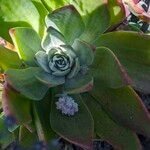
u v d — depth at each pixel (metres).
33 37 0.31
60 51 0.31
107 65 0.29
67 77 0.31
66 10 0.29
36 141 0.31
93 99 0.32
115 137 0.31
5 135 0.33
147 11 0.38
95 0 0.30
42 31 0.32
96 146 0.37
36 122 0.29
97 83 0.31
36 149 0.31
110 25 0.32
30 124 0.29
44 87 0.30
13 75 0.29
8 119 0.30
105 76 0.30
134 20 0.39
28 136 0.31
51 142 0.31
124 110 0.30
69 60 0.31
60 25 0.30
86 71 0.31
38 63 0.31
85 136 0.29
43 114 0.31
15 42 0.29
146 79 0.31
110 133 0.31
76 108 0.30
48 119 0.31
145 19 0.35
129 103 0.30
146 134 0.30
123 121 0.30
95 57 0.30
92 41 0.32
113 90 0.31
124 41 0.31
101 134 0.31
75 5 0.31
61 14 0.29
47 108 0.31
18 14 0.32
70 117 0.30
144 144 0.38
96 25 0.31
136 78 0.31
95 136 0.32
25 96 0.29
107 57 0.29
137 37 0.31
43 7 0.32
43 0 0.31
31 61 0.31
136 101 0.30
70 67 0.31
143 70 0.31
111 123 0.31
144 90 0.31
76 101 0.31
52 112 0.30
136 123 0.30
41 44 0.31
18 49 0.30
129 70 0.31
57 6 0.32
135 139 0.30
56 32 0.30
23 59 0.30
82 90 0.28
